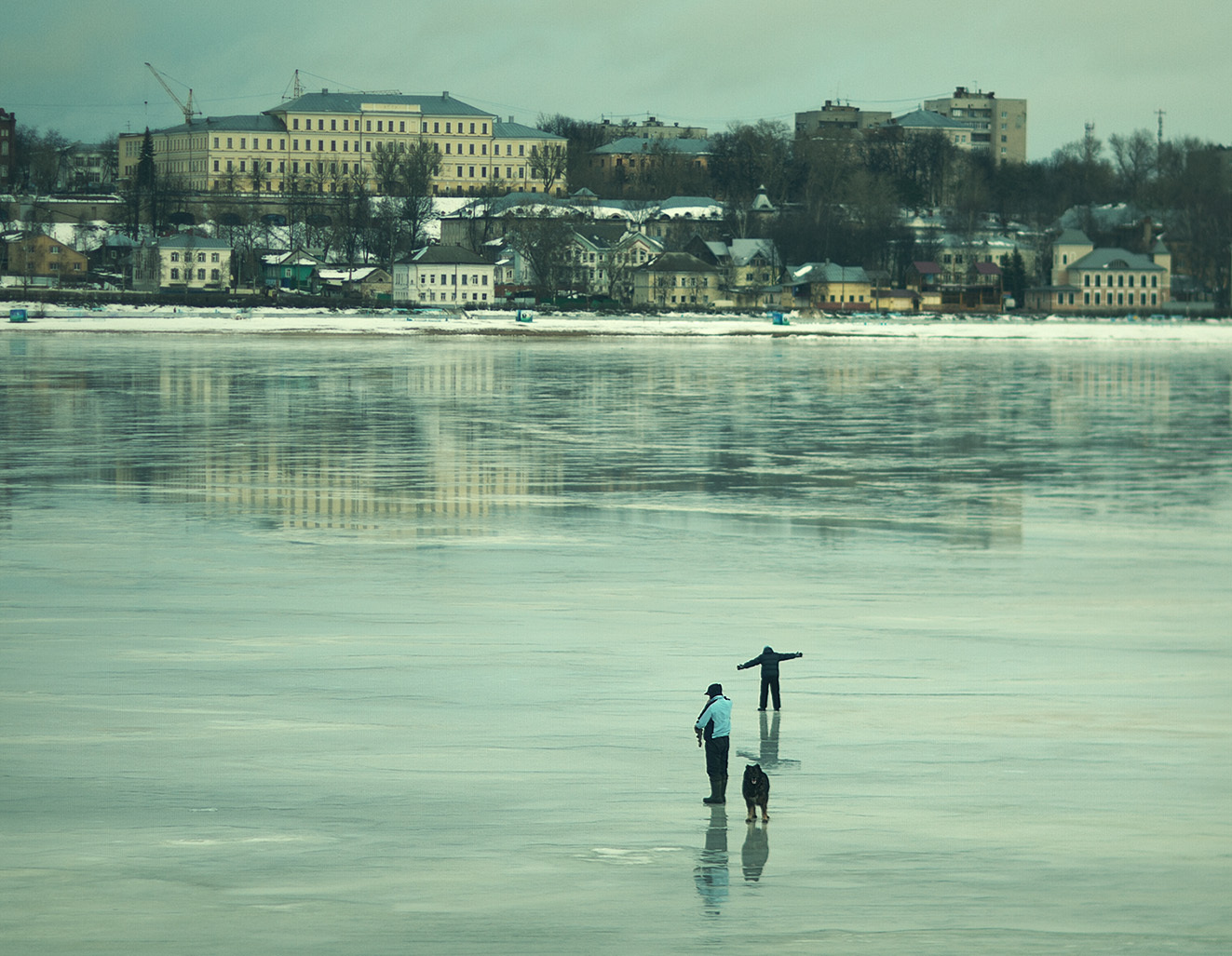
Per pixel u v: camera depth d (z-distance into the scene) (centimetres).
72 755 10938
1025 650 14975
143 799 9944
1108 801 10044
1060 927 7956
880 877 8644
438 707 12512
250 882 8531
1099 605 17438
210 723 11875
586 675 13725
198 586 18100
